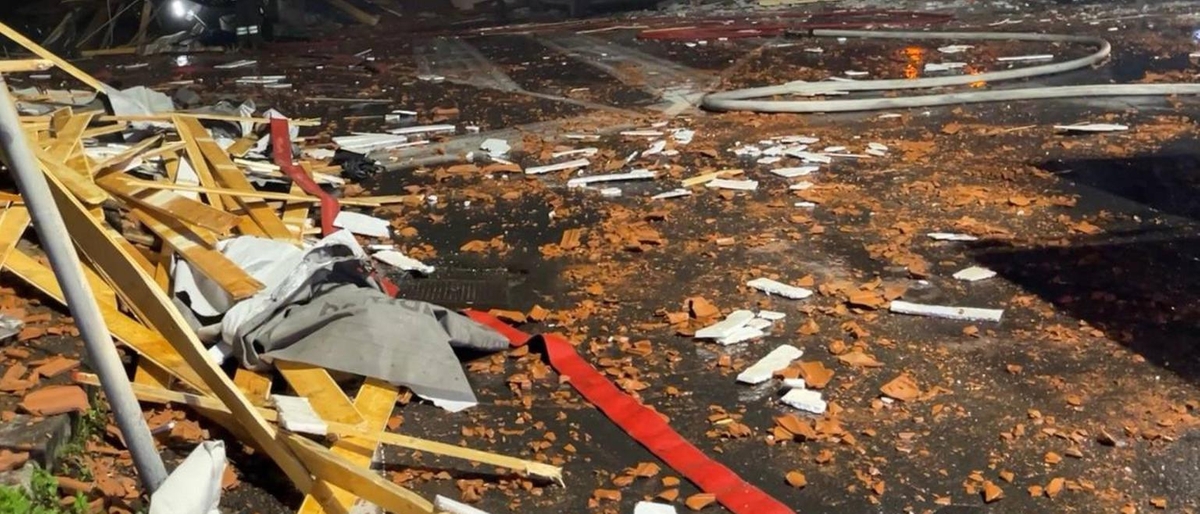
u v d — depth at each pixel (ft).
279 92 48.62
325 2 81.66
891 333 20.58
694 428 17.35
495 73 52.95
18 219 21.71
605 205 29.25
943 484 15.58
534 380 18.83
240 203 25.05
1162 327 20.56
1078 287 22.67
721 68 52.37
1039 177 30.94
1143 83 44.21
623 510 15.07
